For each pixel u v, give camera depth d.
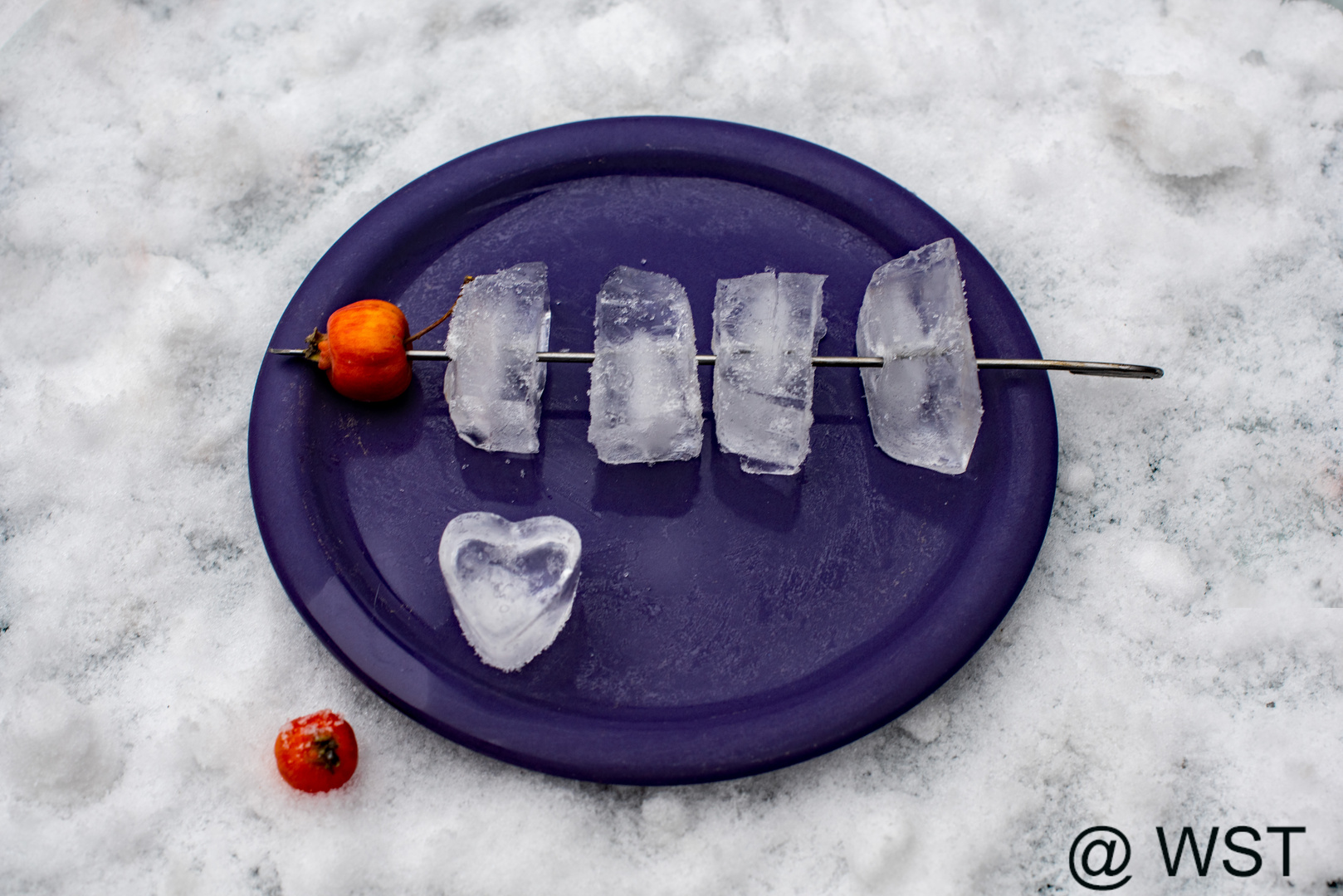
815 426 0.70
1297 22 0.77
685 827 0.66
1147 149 0.75
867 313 0.69
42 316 0.73
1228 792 0.67
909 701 0.66
